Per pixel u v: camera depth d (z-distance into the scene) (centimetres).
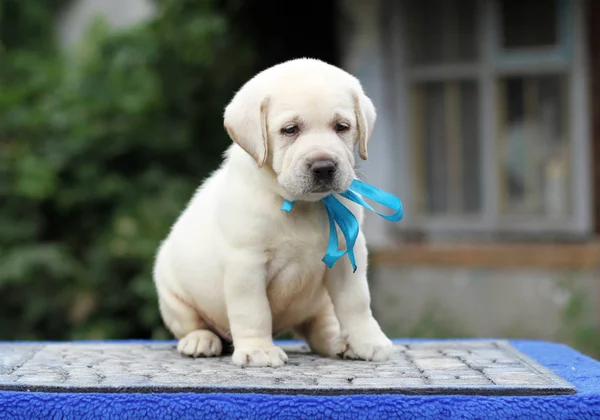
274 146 415
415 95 1047
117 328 990
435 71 1036
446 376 393
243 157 438
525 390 361
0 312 1021
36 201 1051
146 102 1080
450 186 1046
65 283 1002
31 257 970
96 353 483
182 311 489
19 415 358
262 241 429
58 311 1006
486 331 986
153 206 1010
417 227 1048
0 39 1575
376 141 1038
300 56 1127
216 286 452
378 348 445
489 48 1025
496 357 458
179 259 470
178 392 364
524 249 977
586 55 1012
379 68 1038
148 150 1101
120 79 1096
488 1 1023
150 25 1109
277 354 430
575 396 357
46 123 1082
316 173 401
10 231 1025
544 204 1029
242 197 430
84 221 1082
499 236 1034
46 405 359
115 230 998
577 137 1016
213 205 461
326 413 350
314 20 1115
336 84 419
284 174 409
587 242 1008
